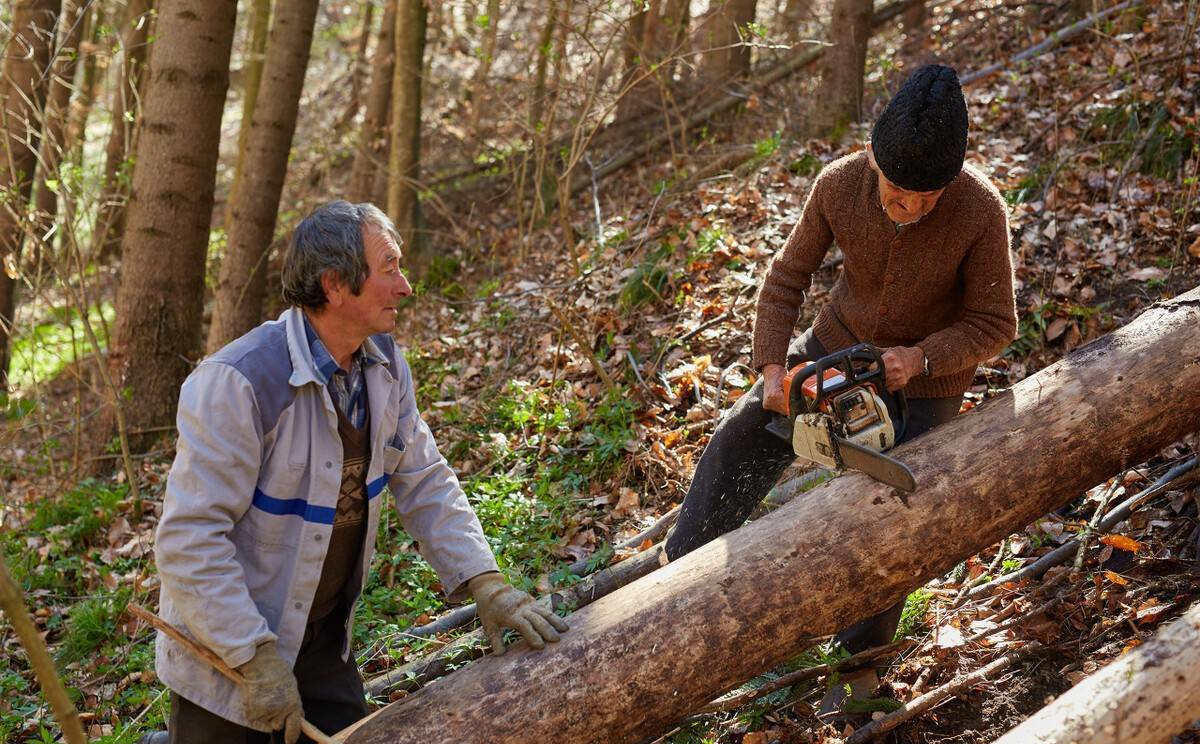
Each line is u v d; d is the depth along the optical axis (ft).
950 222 7.97
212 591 6.39
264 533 6.82
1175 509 10.17
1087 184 16.43
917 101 7.23
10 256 18.47
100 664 12.22
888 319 8.69
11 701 11.61
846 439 7.91
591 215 25.94
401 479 7.70
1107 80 18.94
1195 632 6.40
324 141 40.16
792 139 22.61
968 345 8.23
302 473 6.81
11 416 19.77
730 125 27.53
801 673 8.68
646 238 19.67
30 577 14.83
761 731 8.71
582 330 17.28
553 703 7.10
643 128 28.99
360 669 10.65
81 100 28.22
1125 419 8.32
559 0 25.62
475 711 7.02
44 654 5.80
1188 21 18.24
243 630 6.44
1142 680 6.26
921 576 8.05
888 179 7.51
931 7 31.45
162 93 20.40
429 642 10.61
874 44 32.32
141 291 20.65
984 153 18.62
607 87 28.30
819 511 8.01
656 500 12.73
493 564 7.66
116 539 15.97
